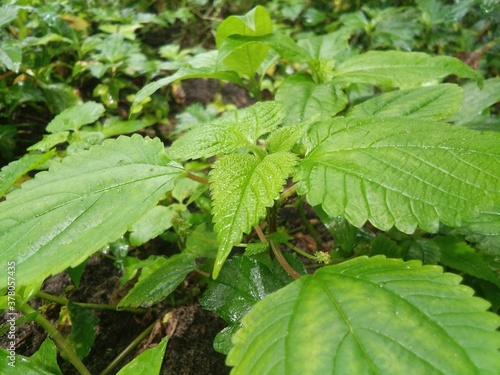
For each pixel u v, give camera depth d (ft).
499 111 1.11
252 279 0.58
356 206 0.42
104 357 0.68
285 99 0.68
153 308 0.73
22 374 0.48
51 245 0.46
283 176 0.44
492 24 1.23
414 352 0.34
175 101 1.24
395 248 0.69
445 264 0.67
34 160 0.68
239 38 0.72
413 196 0.42
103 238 0.44
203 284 0.74
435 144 0.45
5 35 1.06
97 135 0.87
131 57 1.15
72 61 1.21
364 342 0.35
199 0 1.58
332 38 0.84
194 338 0.69
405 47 1.25
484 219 0.63
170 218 0.71
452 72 0.67
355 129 0.50
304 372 0.33
